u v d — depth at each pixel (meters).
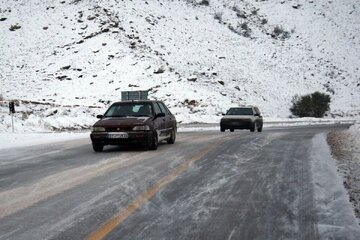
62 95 47.81
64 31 64.44
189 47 65.12
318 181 7.12
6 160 10.67
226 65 62.94
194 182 7.15
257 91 57.62
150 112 12.44
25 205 5.68
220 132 20.61
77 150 12.62
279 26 87.50
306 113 52.50
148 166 8.94
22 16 71.50
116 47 57.69
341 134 16.94
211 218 5.00
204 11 84.56
